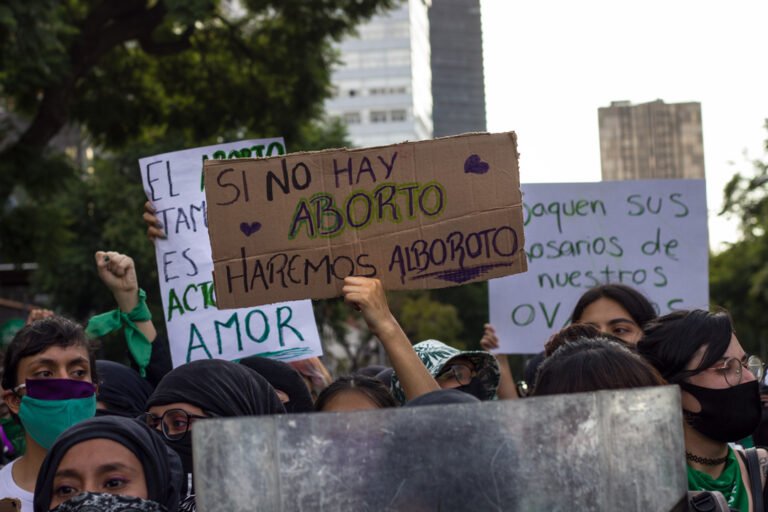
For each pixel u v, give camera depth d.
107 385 4.59
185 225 5.24
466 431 2.16
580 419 2.17
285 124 23.56
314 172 3.71
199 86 23.39
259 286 3.70
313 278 3.70
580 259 6.64
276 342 5.18
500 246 3.67
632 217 6.66
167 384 3.67
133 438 3.02
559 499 2.15
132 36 20.78
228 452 2.13
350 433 2.15
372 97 138.38
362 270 3.69
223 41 23.11
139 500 2.82
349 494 2.14
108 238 34.00
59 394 3.82
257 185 3.71
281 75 23.11
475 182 3.68
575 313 4.90
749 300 44.31
